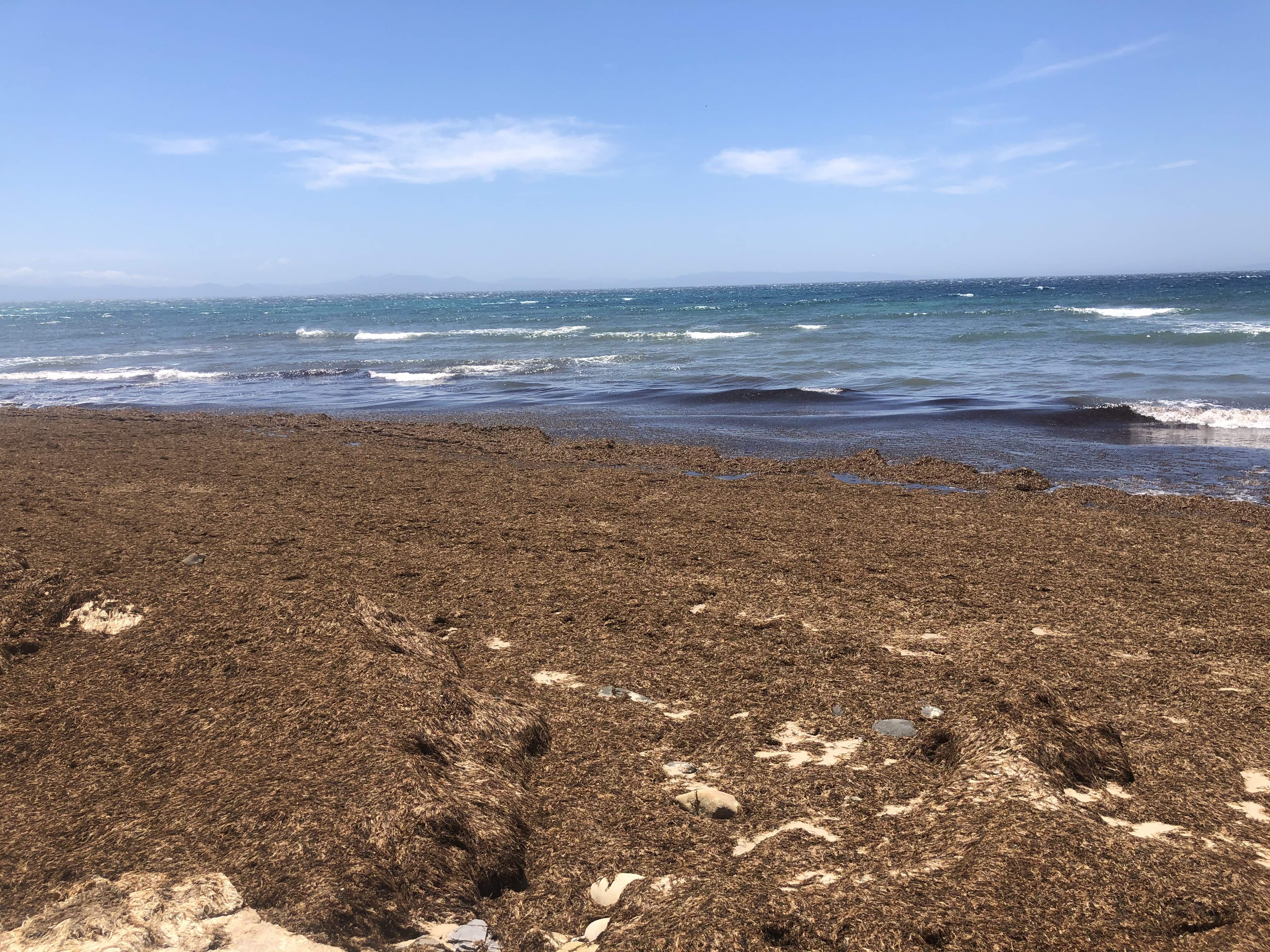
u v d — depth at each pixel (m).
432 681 5.86
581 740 5.74
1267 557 10.37
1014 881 3.76
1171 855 4.02
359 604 7.27
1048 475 16.52
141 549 10.38
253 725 5.49
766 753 5.60
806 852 4.27
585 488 14.88
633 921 3.71
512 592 8.88
